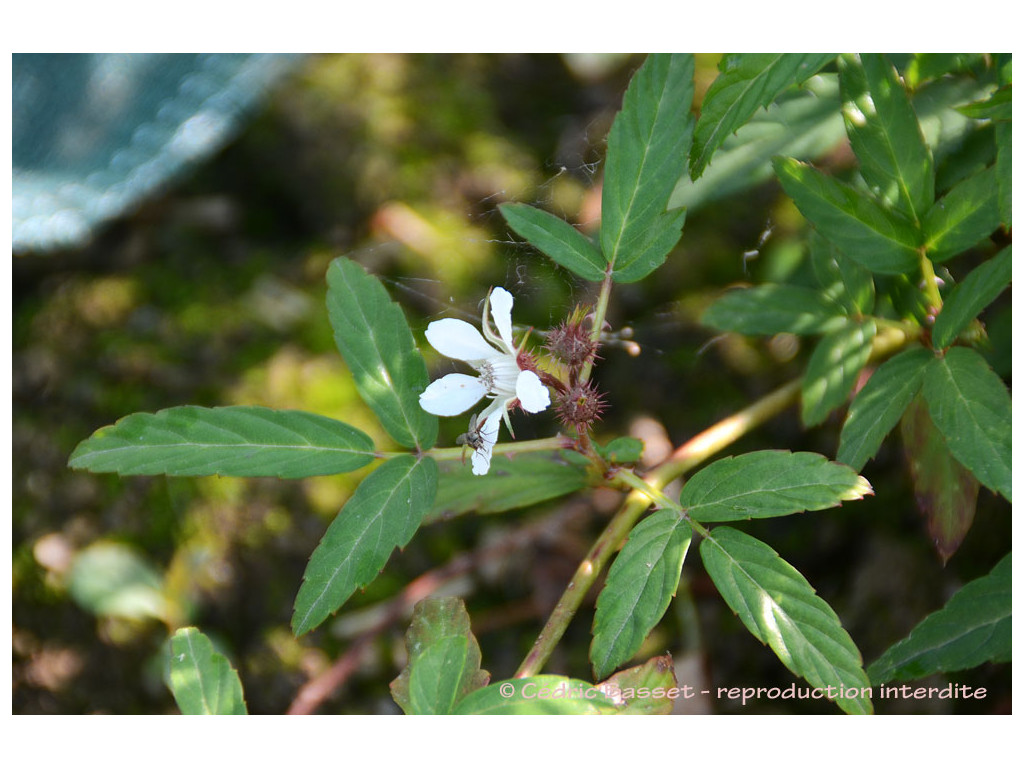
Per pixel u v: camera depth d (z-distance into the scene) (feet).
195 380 1.32
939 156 0.95
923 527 1.17
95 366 1.35
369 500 0.79
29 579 1.26
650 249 0.80
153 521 1.26
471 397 0.80
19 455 1.31
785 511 0.75
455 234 1.39
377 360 0.81
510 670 1.18
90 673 1.22
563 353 0.80
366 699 1.18
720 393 1.29
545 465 0.92
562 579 1.23
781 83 0.81
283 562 1.23
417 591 1.23
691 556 1.22
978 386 0.79
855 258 0.86
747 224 1.37
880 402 0.82
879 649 1.13
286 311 1.38
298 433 0.81
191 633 0.81
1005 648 0.80
